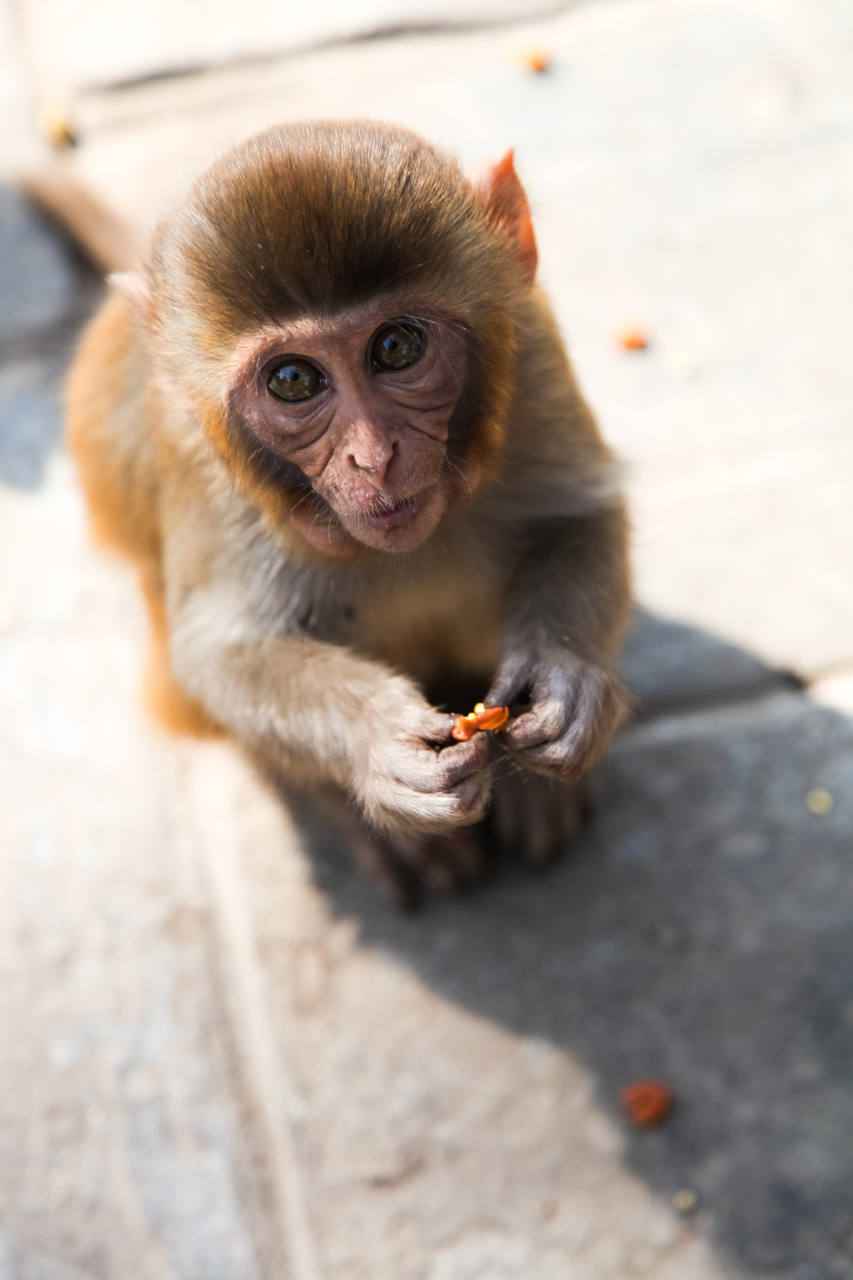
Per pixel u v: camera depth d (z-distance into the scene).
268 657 0.84
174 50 1.27
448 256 0.76
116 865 0.92
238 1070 0.87
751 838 0.90
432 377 0.76
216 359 0.77
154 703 0.94
